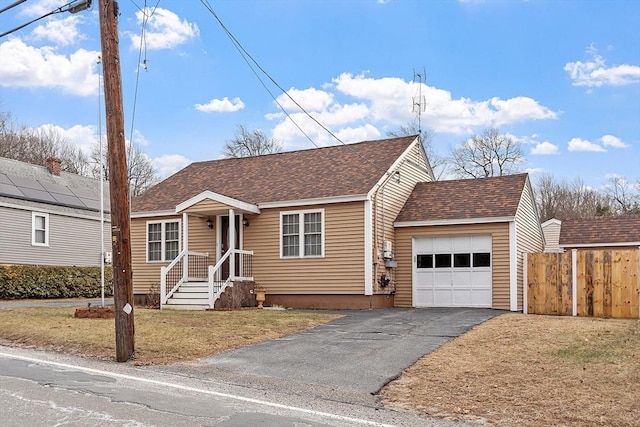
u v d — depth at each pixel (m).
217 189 23.81
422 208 21.98
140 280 23.70
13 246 28.64
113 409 7.50
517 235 20.28
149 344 12.42
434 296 20.98
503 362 10.62
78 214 32.28
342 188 20.67
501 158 53.88
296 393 8.98
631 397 8.30
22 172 32.53
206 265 22.38
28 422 6.83
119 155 11.46
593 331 13.12
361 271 19.91
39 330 13.85
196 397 8.38
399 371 10.32
